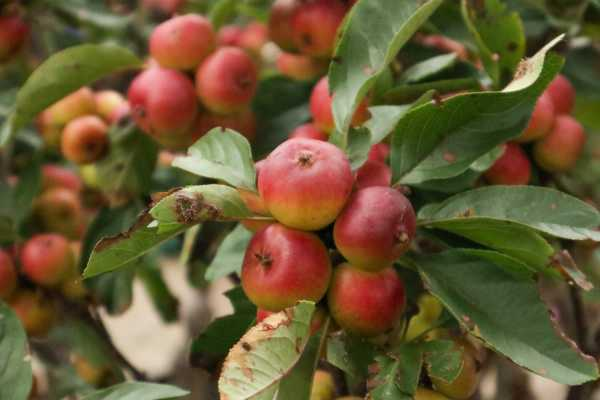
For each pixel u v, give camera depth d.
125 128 0.71
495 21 0.60
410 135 0.53
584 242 0.64
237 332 0.58
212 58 0.64
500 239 0.52
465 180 0.56
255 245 0.50
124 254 0.50
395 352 0.51
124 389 0.55
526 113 0.52
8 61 0.76
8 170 0.79
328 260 0.50
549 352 0.50
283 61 0.70
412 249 0.57
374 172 0.53
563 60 0.50
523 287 0.51
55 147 0.74
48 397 0.78
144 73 0.65
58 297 0.71
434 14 0.63
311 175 0.49
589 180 0.64
